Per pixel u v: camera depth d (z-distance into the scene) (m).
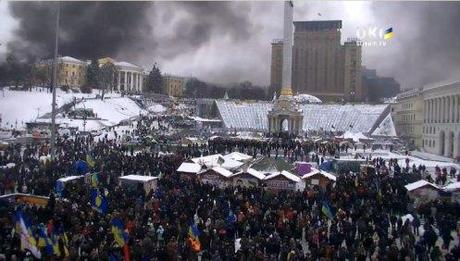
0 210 33.06
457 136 113.06
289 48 139.00
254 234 32.94
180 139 107.19
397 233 35.78
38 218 33.34
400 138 145.62
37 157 71.12
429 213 40.78
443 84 122.62
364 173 60.66
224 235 31.12
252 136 127.25
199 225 33.03
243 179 54.34
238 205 40.00
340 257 28.66
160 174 57.78
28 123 127.00
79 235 28.70
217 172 55.12
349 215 38.84
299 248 28.78
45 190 44.00
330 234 32.84
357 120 171.62
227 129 161.38
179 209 36.00
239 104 185.38
